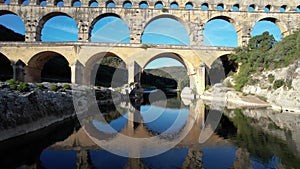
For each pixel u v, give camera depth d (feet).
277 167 36.81
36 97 63.77
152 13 202.69
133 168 34.50
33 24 196.24
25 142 48.93
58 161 38.24
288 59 149.18
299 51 142.51
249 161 39.11
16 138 50.90
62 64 292.81
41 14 197.57
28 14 197.26
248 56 186.39
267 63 171.73
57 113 71.10
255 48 190.90
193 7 208.13
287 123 77.66
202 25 203.92
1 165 37.37
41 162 37.96
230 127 68.28
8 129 49.55
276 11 208.33
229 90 180.55
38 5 197.77
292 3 211.00
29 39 195.42
